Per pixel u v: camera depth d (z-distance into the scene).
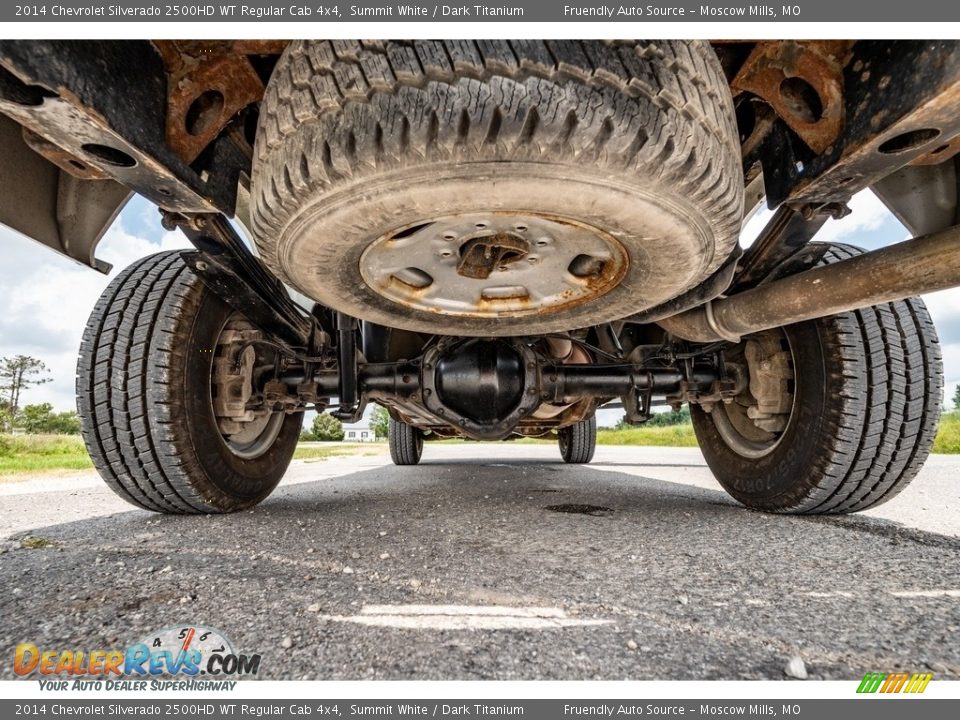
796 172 1.29
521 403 2.26
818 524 1.98
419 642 0.93
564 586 1.24
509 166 1.01
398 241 1.34
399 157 1.01
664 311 1.88
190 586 1.24
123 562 1.46
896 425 1.89
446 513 2.27
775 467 2.16
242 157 1.46
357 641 0.94
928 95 0.93
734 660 0.87
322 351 2.34
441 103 0.96
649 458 7.70
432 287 1.66
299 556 1.52
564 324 1.87
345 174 1.05
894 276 1.29
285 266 1.44
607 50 0.99
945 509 2.35
